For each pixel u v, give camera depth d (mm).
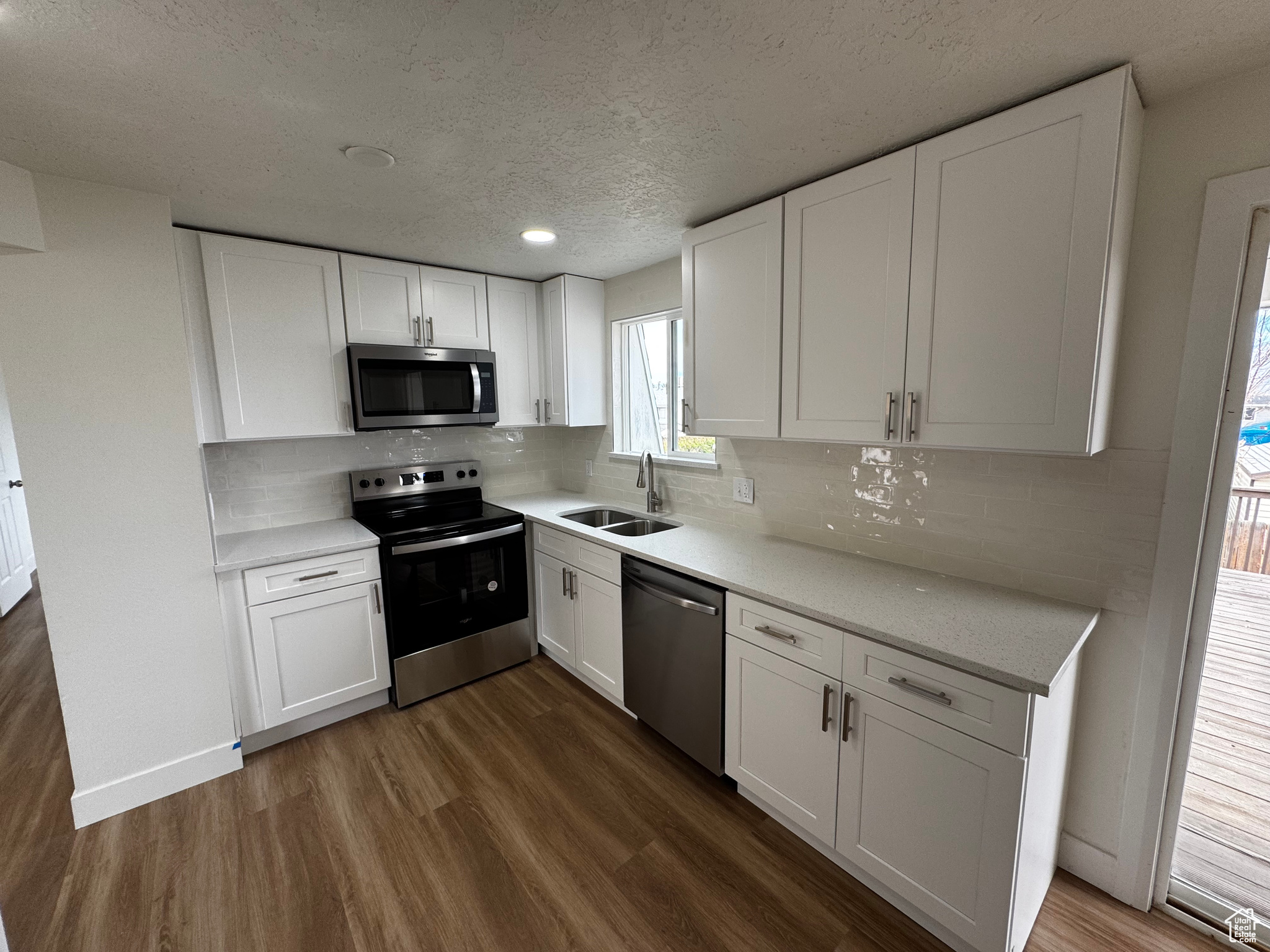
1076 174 1224
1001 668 1216
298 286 2389
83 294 1763
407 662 2600
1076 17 1031
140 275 1844
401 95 1275
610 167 1678
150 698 1990
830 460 2164
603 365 3250
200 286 2166
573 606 2738
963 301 1430
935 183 1457
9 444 4445
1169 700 1445
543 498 3477
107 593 1888
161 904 1598
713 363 2162
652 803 1992
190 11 974
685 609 2023
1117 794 1564
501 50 1119
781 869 1709
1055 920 1521
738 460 2520
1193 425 1350
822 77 1229
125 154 1549
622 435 3262
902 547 1975
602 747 2316
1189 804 1846
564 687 2814
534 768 2184
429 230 2236
